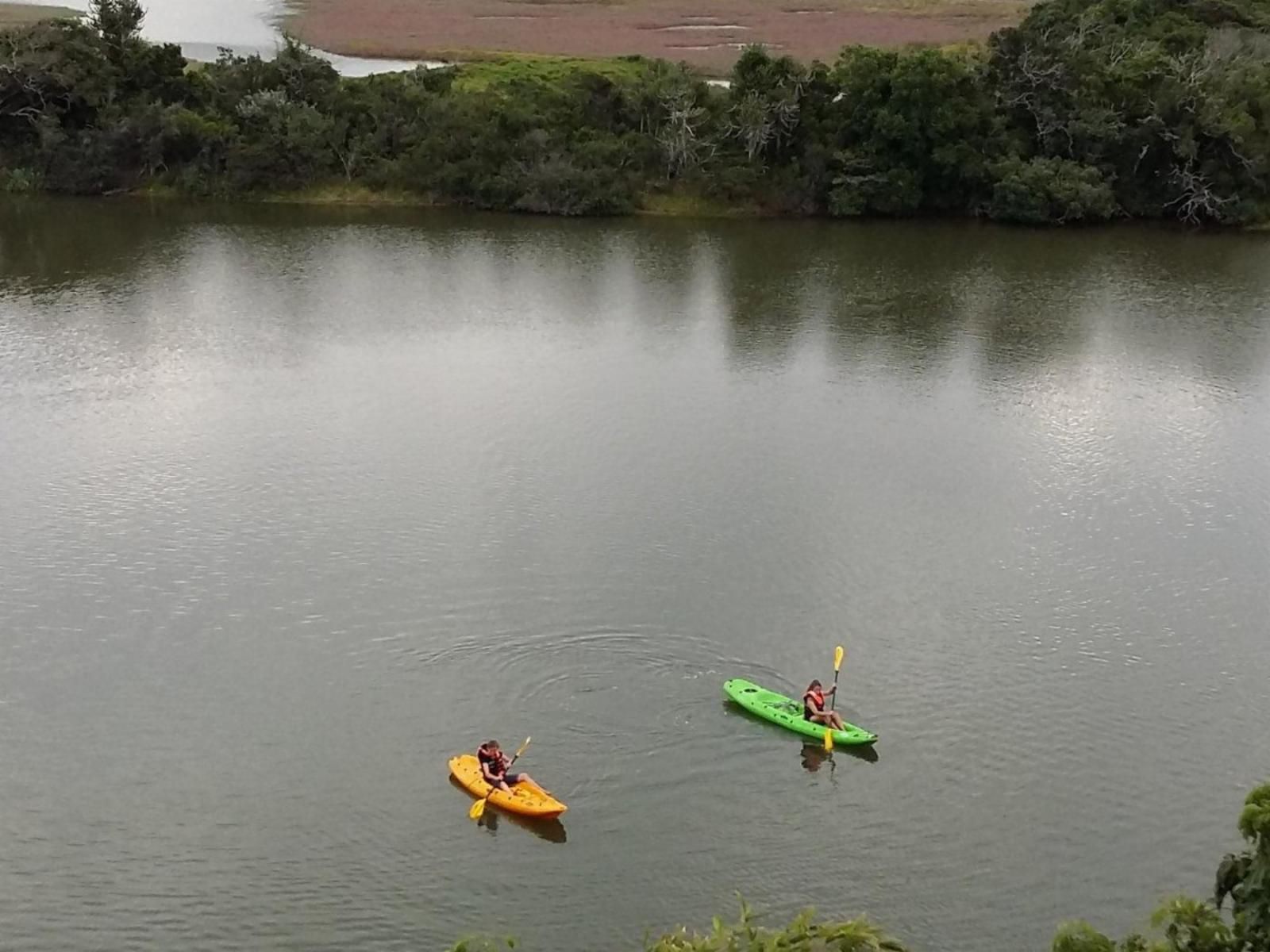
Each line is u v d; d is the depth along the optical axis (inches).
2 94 3828.7
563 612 1676.9
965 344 2812.5
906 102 3880.4
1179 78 3976.4
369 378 2500.0
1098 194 3873.0
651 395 2456.9
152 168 3848.4
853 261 3449.8
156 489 1994.3
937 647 1638.8
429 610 1674.5
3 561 1774.1
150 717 1470.2
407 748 1424.7
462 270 3230.8
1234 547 1924.2
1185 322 2994.6
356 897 1229.1
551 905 1225.4
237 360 2568.9
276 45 4746.6
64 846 1283.2
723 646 1616.6
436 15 5305.1
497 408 2368.4
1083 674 1596.9
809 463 2170.3
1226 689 1577.3
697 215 3863.2
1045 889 1261.1
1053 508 2034.9
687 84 3976.4
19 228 3481.8
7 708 1481.3
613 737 1441.9
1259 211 3934.5
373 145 3885.3
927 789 1387.8
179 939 1177.4
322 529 1879.9
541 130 3873.0
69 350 2593.5
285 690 1518.2
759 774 1395.2
